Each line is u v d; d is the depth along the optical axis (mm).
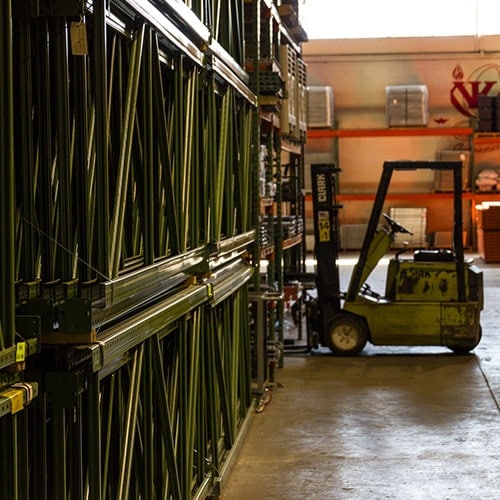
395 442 7027
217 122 6383
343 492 5938
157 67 4352
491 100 22734
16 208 3414
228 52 6652
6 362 2857
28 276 3400
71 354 3297
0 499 2971
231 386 6719
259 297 8094
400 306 10312
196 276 5539
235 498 5848
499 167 23391
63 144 3379
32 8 3268
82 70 3459
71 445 3471
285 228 10922
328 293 10531
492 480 6148
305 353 10688
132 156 4246
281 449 6867
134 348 4164
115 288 3600
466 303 10242
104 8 3455
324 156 23672
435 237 23016
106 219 3510
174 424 5055
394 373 9531
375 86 23906
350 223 23703
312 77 24016
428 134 22812
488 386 8883
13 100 3283
